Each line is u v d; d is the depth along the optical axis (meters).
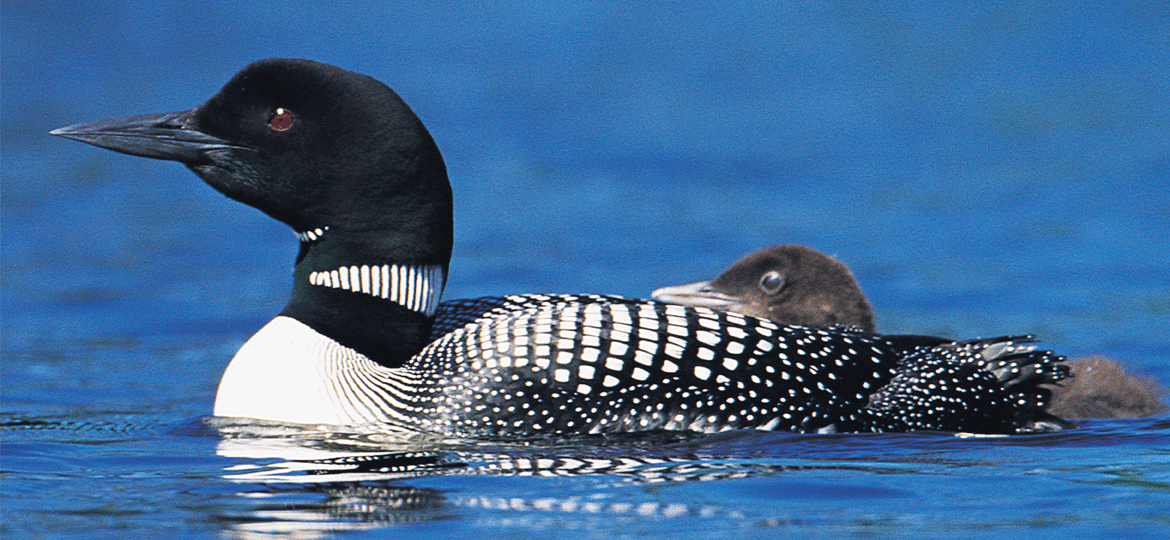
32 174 20.06
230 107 8.48
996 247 16.41
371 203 8.45
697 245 16.52
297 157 8.43
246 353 8.53
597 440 8.07
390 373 8.41
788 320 11.84
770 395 8.27
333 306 8.51
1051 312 13.62
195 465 7.47
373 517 6.41
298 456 7.65
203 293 14.62
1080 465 7.59
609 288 14.49
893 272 15.34
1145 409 9.81
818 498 6.82
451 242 8.76
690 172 20.62
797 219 17.89
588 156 21.50
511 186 19.72
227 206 19.02
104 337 12.77
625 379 8.16
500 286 14.53
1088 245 16.38
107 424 8.90
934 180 19.95
